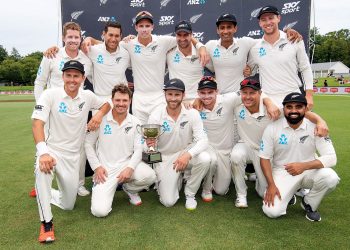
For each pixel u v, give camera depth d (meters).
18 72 66.44
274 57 3.83
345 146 6.00
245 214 3.23
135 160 3.39
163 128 3.57
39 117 2.96
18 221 3.09
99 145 3.48
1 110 14.81
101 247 2.57
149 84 4.18
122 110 3.32
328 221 3.03
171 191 3.48
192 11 5.12
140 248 2.54
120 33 3.97
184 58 4.12
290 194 3.19
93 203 3.18
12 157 5.65
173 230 2.86
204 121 3.71
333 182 2.96
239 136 3.84
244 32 5.06
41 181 2.76
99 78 4.12
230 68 4.10
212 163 3.56
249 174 4.70
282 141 3.21
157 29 5.16
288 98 3.06
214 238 2.70
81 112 3.21
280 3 4.93
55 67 3.87
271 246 2.56
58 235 2.79
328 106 14.04
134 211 3.34
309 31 4.86
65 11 5.01
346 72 62.44
